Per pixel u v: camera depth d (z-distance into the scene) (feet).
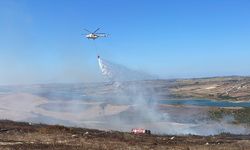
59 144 138.31
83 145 138.72
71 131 182.91
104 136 177.37
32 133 170.71
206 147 151.43
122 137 178.60
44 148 127.13
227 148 148.46
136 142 162.20
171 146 154.20
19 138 153.99
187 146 155.22
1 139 148.25
